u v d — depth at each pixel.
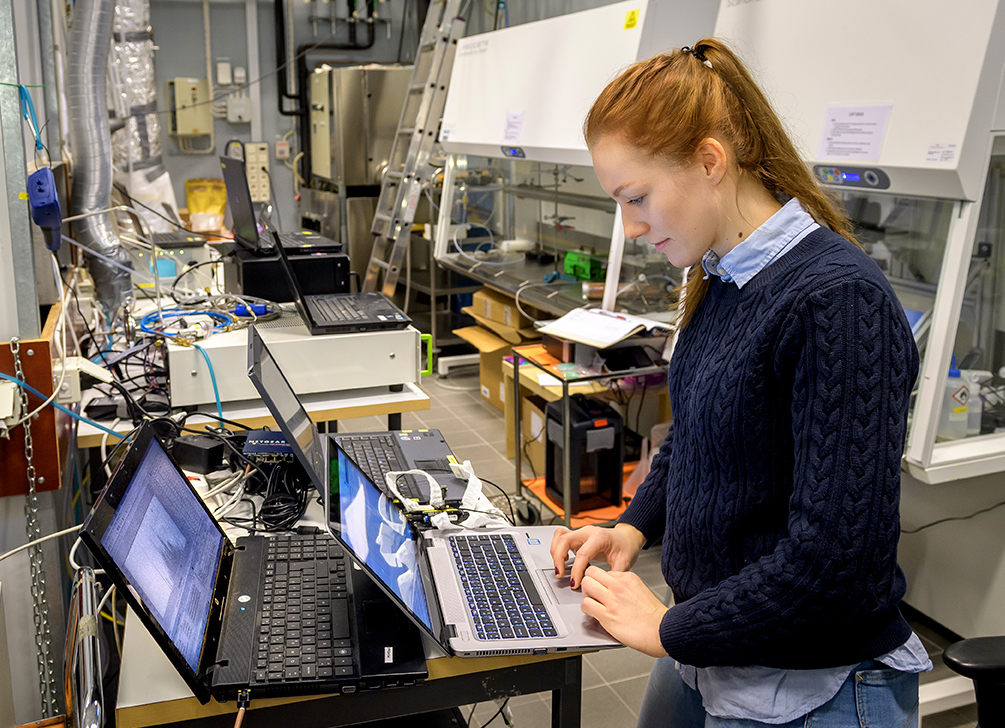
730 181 0.89
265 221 2.27
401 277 5.10
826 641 0.88
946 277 1.82
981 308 1.95
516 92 3.48
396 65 5.70
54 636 1.50
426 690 1.05
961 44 1.73
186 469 1.59
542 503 3.13
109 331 2.47
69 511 1.79
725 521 0.93
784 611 0.82
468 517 1.40
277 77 6.34
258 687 0.95
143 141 4.59
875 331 0.79
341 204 5.53
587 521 2.82
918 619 2.45
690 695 1.15
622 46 2.86
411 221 4.34
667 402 3.22
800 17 2.15
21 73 1.99
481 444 3.77
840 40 2.03
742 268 0.90
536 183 4.13
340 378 2.07
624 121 0.86
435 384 4.70
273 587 1.16
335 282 2.56
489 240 4.43
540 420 3.16
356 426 3.99
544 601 1.13
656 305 3.03
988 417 2.02
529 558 1.26
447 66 4.23
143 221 3.25
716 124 0.85
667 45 2.81
